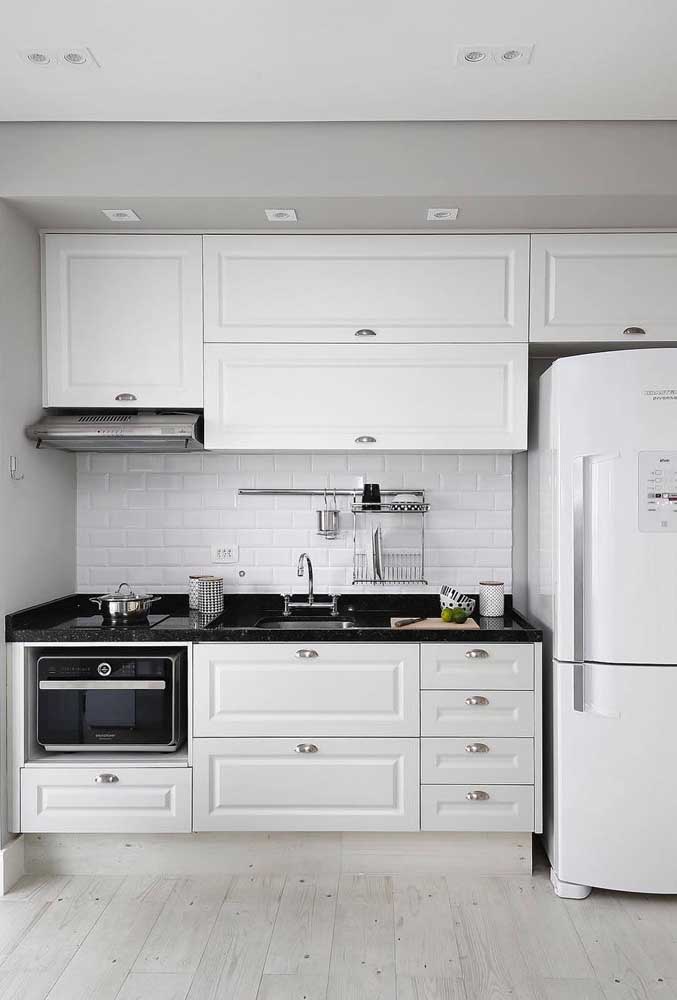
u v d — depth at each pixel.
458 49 2.27
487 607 3.33
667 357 2.73
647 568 2.73
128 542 3.59
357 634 2.94
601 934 2.59
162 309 3.17
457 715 2.95
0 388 2.84
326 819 2.94
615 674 2.76
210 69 2.38
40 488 3.20
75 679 2.94
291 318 3.16
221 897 2.82
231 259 3.17
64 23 2.14
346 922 2.65
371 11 2.09
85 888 2.89
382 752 2.94
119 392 3.18
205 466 3.58
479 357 3.15
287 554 3.58
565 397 2.82
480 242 3.14
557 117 2.70
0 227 2.83
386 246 3.15
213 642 2.94
